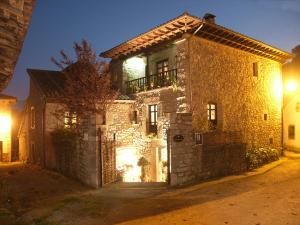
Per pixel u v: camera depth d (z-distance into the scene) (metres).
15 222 7.34
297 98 21.55
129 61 18.23
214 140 12.30
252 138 17.14
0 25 4.04
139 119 16.83
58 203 9.05
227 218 6.93
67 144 14.43
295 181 10.88
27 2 4.33
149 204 8.59
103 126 11.61
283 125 22.22
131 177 16.20
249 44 16.67
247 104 17.00
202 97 14.11
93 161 11.33
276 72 19.97
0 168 18.16
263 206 7.71
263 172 13.33
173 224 6.79
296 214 6.94
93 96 15.89
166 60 15.88
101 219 7.47
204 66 14.36
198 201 8.57
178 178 10.94
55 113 17.03
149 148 15.93
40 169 16.88
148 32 14.48
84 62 16.61
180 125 11.12
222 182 11.05
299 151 21.17
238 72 16.50
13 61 4.57
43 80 19.36
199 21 12.93
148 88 16.31
